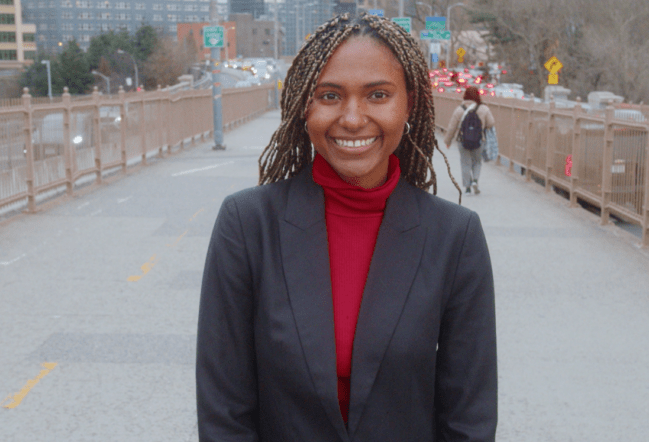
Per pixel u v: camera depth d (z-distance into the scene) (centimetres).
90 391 456
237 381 163
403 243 158
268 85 4744
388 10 6588
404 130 177
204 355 163
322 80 156
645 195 833
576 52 5175
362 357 152
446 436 165
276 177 184
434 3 6988
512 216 1037
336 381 151
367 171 158
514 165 1661
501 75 6203
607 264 769
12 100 998
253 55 19075
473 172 1233
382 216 162
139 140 1597
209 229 933
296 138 180
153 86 11681
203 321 163
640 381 475
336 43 154
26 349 524
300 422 154
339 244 161
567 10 5081
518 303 638
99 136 1317
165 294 657
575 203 1107
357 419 152
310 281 156
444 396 165
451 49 7362
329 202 163
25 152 1016
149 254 802
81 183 1323
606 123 949
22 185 1009
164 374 483
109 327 571
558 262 778
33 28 16650
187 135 2122
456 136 1230
